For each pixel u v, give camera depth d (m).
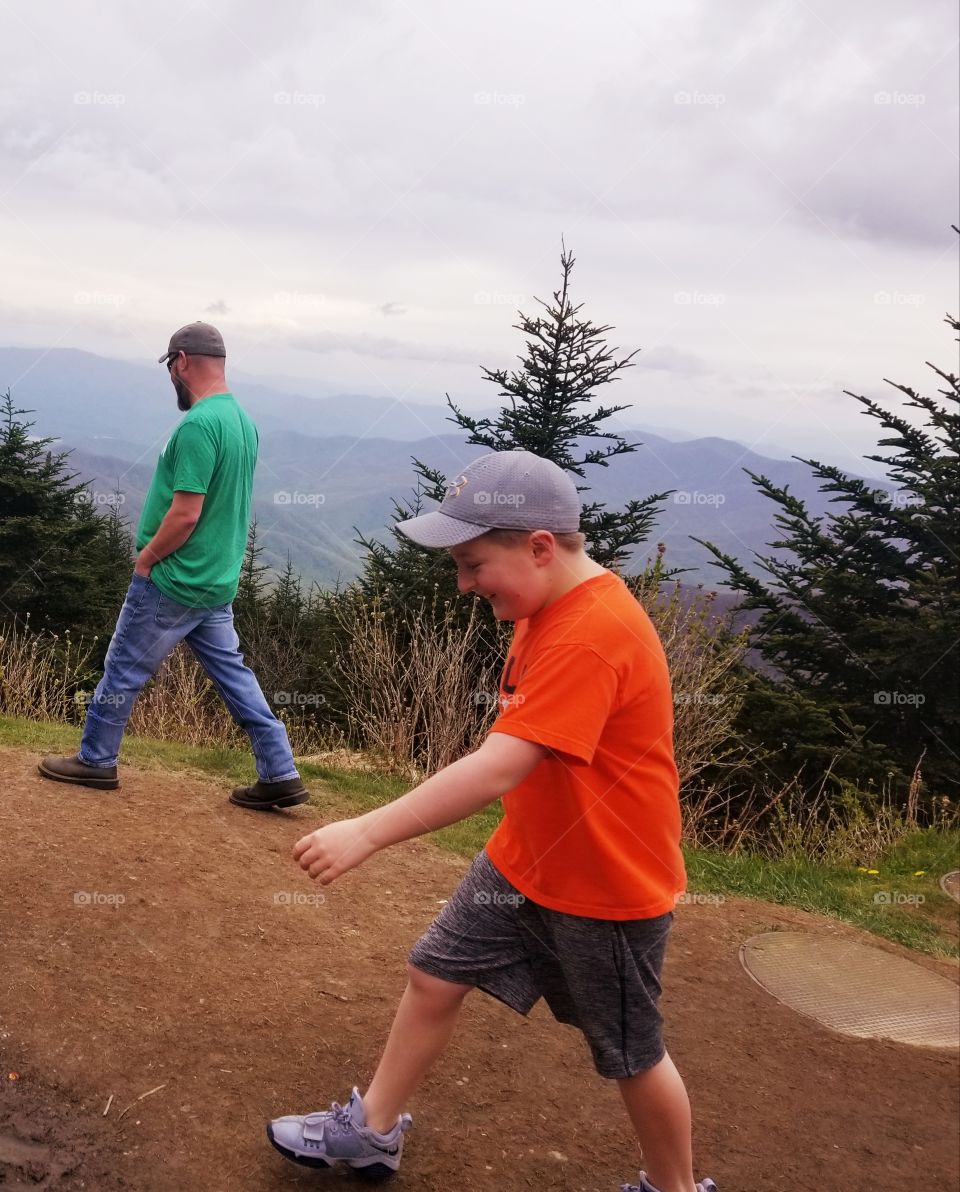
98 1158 2.06
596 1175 2.39
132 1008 2.65
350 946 3.37
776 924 4.51
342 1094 2.48
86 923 3.07
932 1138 2.88
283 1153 2.10
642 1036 1.93
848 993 3.81
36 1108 2.17
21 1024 2.46
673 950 3.98
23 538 20.42
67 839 3.70
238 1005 2.80
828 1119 2.89
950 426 11.04
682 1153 2.01
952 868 5.96
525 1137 2.48
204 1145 2.18
